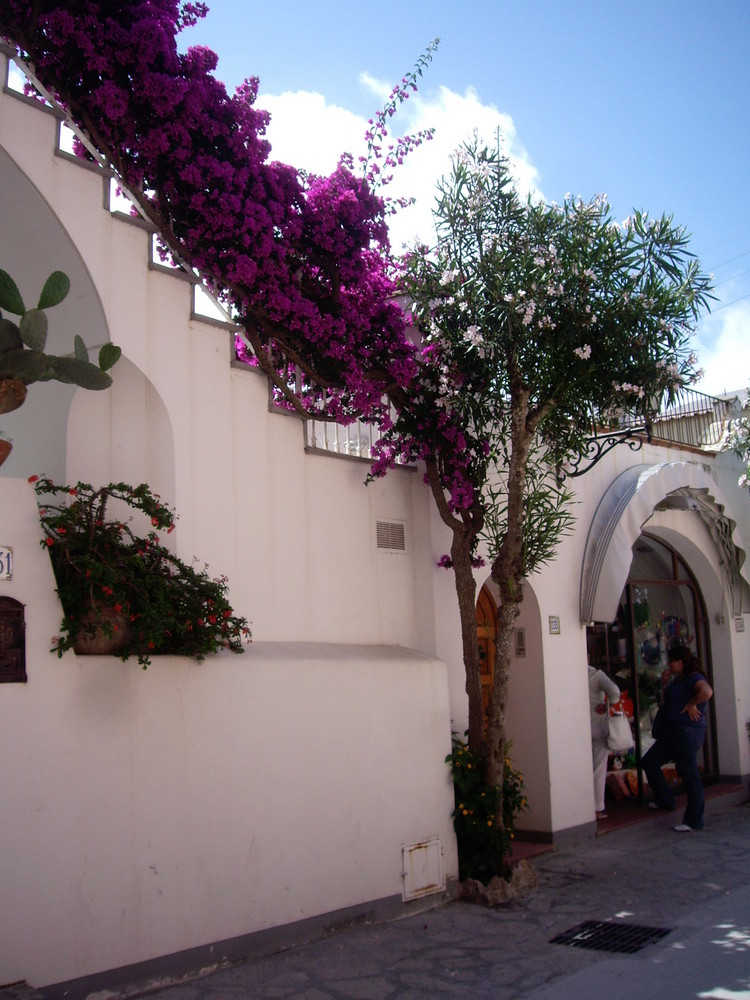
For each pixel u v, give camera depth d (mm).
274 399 8078
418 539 8648
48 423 6562
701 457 13883
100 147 7156
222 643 6145
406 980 5836
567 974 5996
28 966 4922
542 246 8086
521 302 7898
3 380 4961
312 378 8023
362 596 8023
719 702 14117
